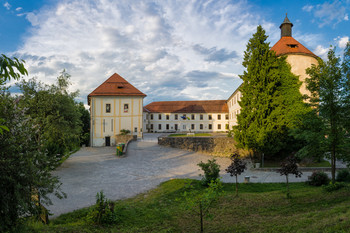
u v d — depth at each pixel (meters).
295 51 25.33
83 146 39.56
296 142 22.38
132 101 41.41
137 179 17.25
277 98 22.34
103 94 40.59
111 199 12.50
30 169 5.89
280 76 23.19
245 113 23.44
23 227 6.16
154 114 62.09
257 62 22.75
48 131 19.84
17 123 5.96
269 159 24.25
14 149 5.77
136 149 30.61
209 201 7.83
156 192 13.88
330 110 12.09
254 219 8.83
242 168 12.69
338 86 12.08
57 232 6.92
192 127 60.91
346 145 11.55
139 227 8.38
